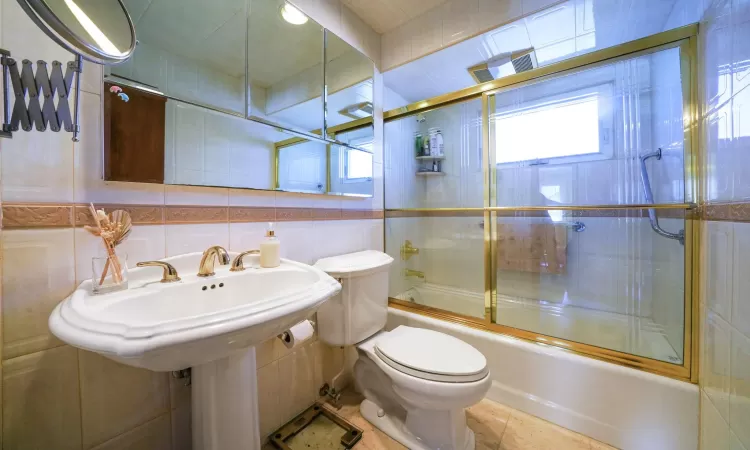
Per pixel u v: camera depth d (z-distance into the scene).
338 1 1.46
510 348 1.32
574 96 1.68
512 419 1.23
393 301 1.84
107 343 0.45
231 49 1.03
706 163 0.96
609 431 1.09
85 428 0.72
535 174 1.81
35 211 0.64
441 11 1.53
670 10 1.25
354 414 1.28
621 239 1.54
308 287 0.72
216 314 0.53
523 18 1.31
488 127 1.84
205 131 0.95
